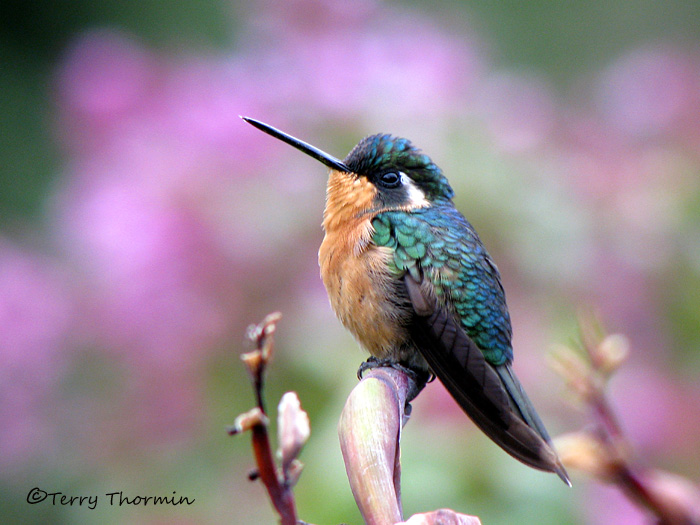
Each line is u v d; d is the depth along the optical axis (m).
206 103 1.96
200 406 1.95
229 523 1.94
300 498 1.91
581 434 1.85
